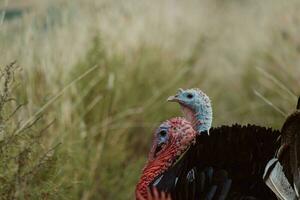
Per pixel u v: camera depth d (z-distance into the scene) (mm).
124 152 11961
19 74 10539
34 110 9906
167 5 17125
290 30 15914
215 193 6914
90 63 12531
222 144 7145
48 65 11719
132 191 11234
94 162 10852
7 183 7480
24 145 7988
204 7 20672
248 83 16203
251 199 6867
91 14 14844
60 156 8961
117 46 13914
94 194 10719
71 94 11633
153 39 15250
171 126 7719
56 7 14641
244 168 6996
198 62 16641
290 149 6480
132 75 13672
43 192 7672
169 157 7629
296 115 6402
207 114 8391
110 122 12125
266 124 14070
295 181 6449
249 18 19203
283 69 14969
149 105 13336
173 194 7297
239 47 17719
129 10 15625
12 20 13477
